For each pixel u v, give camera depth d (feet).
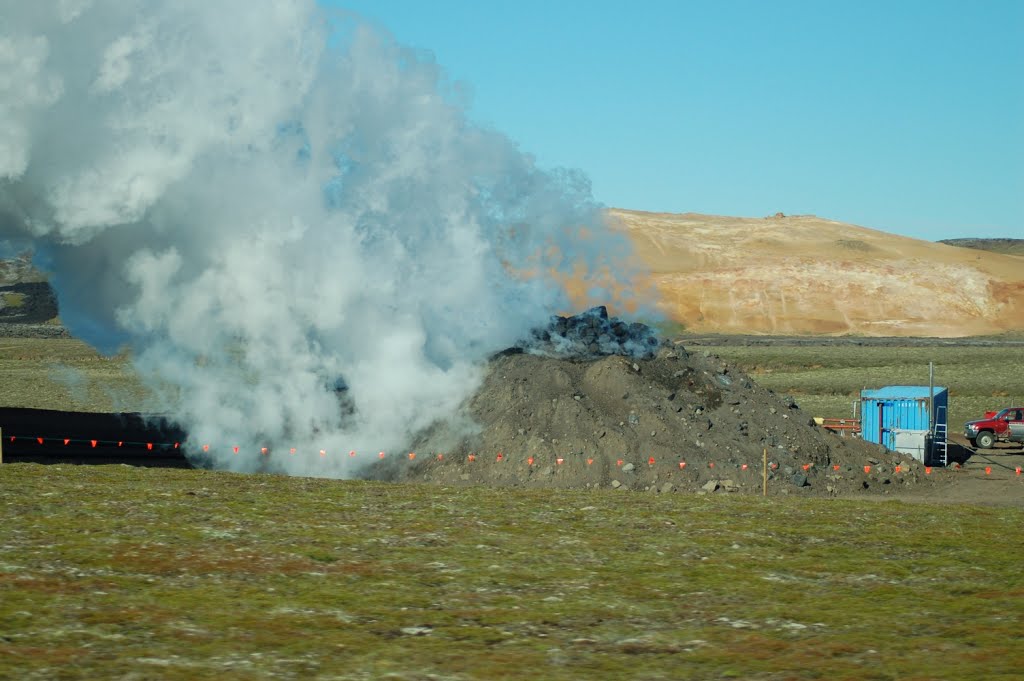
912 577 66.33
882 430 171.12
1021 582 64.85
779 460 129.80
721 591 61.62
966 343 547.90
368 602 56.80
